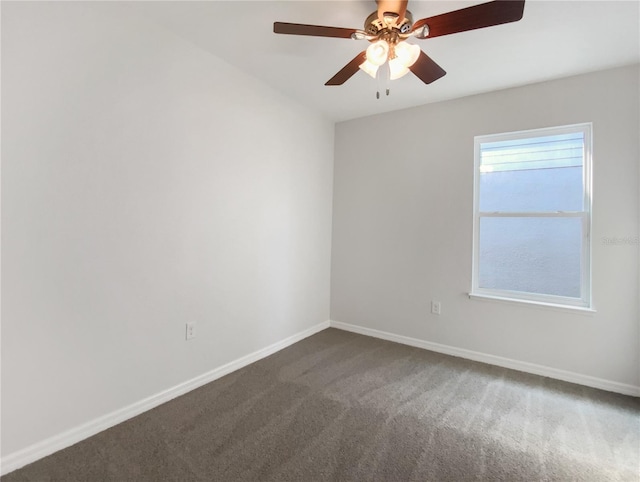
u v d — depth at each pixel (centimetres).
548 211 270
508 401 223
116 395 189
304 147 329
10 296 150
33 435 158
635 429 193
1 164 145
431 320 316
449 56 226
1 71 144
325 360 287
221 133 244
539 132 270
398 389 237
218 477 151
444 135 307
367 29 166
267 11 186
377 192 346
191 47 220
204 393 227
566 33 197
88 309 176
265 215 288
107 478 149
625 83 235
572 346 254
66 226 166
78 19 167
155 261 206
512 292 283
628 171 234
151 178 201
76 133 168
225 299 254
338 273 374
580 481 153
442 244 309
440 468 159
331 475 154
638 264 233
